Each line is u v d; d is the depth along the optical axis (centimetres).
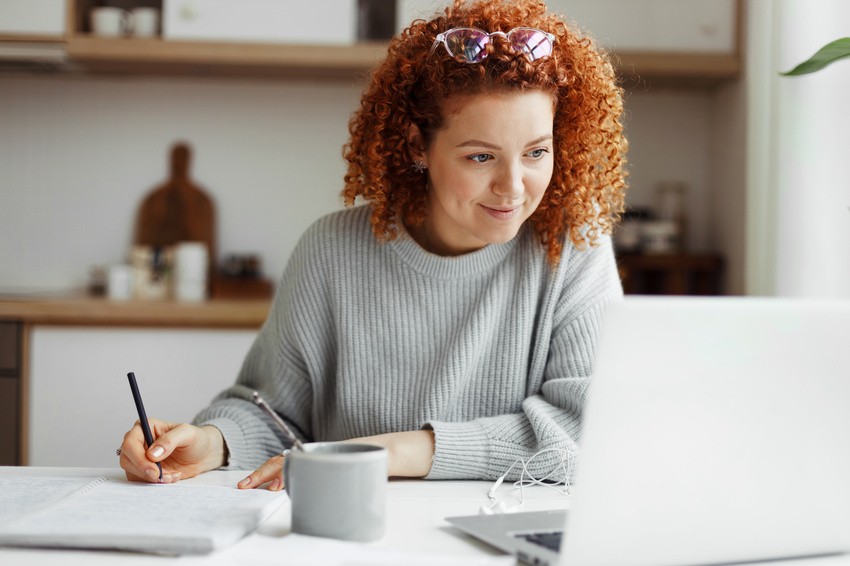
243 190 321
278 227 322
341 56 282
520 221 118
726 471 74
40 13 280
